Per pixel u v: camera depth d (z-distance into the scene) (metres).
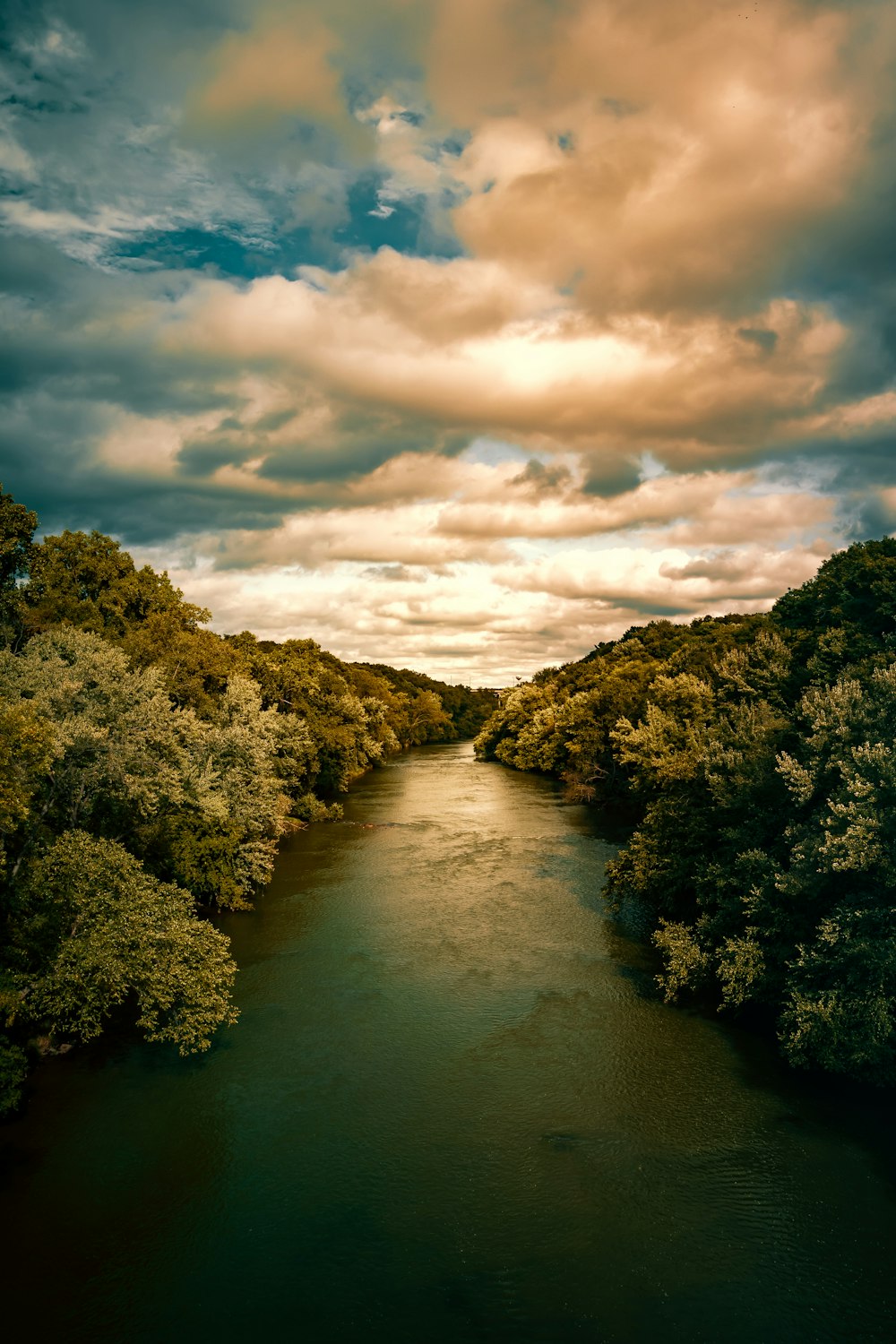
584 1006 28.55
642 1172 19.59
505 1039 26.12
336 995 29.44
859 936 21.89
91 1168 19.66
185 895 26.47
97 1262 16.77
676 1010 28.25
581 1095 22.94
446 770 109.06
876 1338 14.96
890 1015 21.50
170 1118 21.75
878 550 39.91
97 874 23.88
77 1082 23.48
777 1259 16.83
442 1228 17.78
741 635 62.41
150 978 22.69
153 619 50.56
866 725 24.89
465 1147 20.58
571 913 39.03
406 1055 25.16
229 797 39.66
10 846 25.03
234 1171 19.61
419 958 33.09
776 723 31.08
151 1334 15.00
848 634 36.97
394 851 52.81
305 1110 22.17
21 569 43.50
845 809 21.84
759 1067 24.41
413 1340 14.89
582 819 65.88
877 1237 17.42
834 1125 21.45
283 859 50.47
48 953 22.64
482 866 48.62
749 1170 19.62
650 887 35.00
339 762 75.25
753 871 27.14
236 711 49.25
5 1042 21.06
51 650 34.97
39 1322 15.26
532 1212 18.25
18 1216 18.03
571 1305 15.68
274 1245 17.23
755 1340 14.91
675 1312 15.54
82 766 27.05
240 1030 26.78
